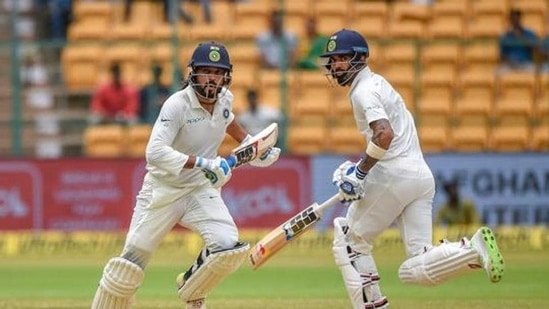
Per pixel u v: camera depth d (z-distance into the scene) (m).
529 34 57.75
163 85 54.00
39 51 59.41
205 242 24.58
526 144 55.47
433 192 25.45
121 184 50.84
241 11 61.41
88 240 50.09
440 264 24.34
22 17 62.38
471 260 24.02
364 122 24.86
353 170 24.36
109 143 54.31
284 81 53.03
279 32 57.25
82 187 50.88
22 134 56.28
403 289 36.22
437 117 55.94
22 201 50.91
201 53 23.94
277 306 31.69
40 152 56.56
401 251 49.19
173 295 34.88
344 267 25.28
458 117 56.09
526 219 50.84
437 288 36.38
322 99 55.72
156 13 61.50
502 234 50.38
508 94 57.09
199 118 24.31
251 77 56.34
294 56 56.44
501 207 50.84
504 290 35.75
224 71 24.06
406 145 25.05
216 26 60.47
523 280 38.72
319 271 42.12
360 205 25.25
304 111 55.34
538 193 50.88
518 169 50.88
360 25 61.41
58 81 58.91
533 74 57.31
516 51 57.53
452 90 57.28
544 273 40.97
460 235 50.28
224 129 24.91
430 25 61.56
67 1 61.00
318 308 31.20
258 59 57.69
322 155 50.50
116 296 24.58
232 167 24.86
